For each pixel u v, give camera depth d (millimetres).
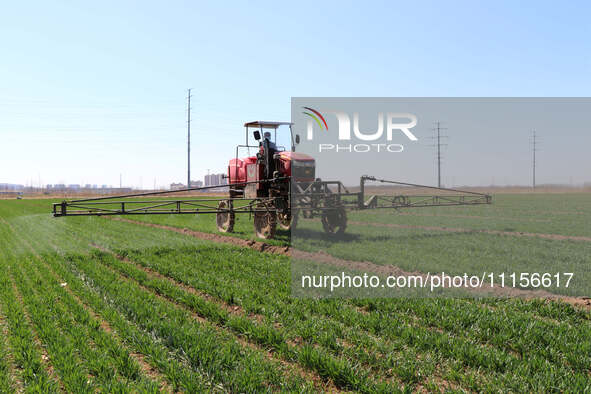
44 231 15156
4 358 4207
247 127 11500
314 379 3717
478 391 3383
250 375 3607
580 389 3221
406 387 3305
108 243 11852
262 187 11484
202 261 8852
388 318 4918
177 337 4445
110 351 4273
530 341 4203
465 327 4672
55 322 5117
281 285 6383
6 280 7324
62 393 3557
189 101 60875
